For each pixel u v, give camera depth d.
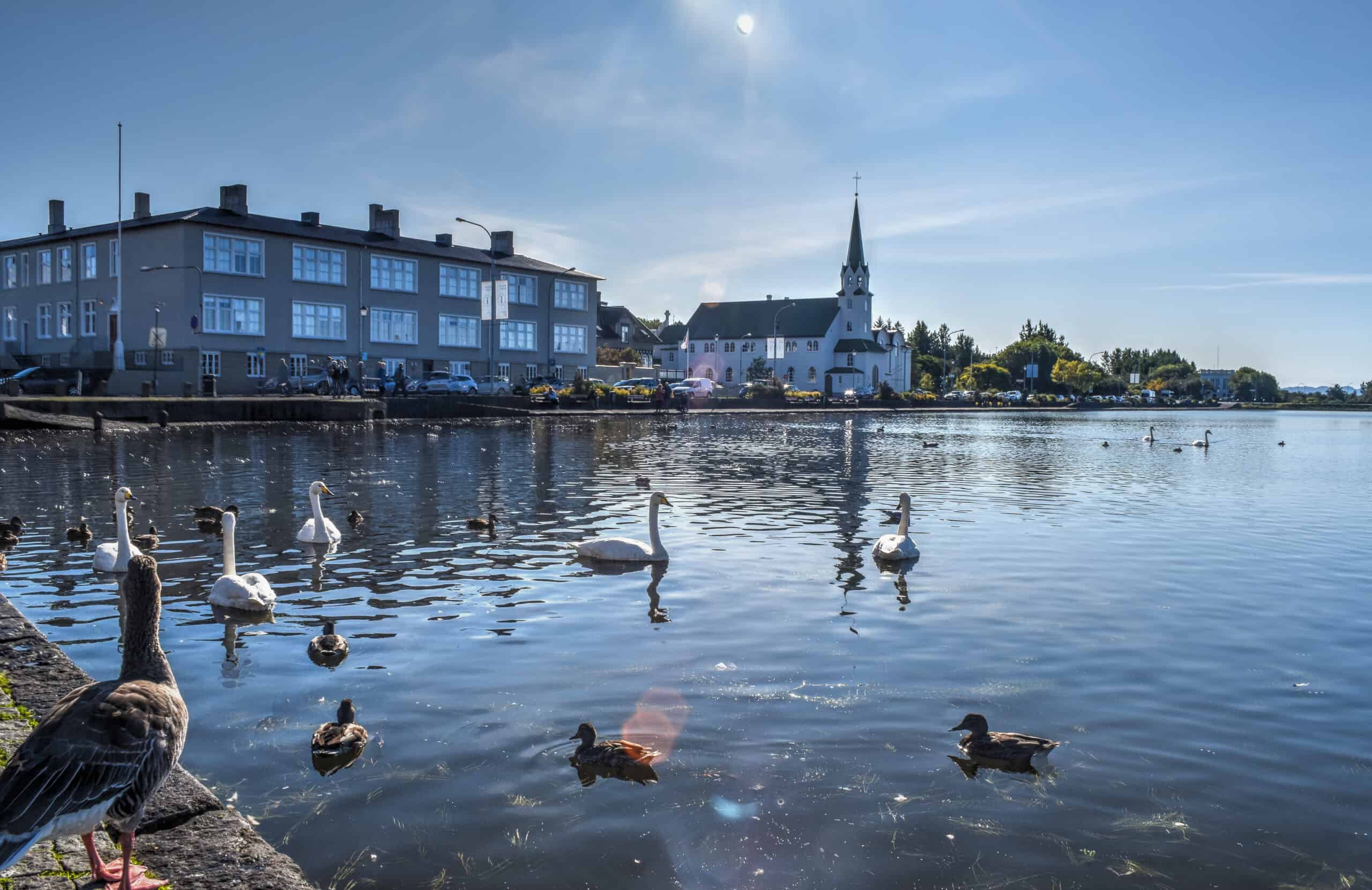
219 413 45.09
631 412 68.81
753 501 22.75
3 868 3.93
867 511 21.19
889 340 146.00
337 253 66.94
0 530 16.38
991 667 9.78
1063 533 18.52
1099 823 6.51
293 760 7.30
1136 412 121.75
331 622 10.71
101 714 4.36
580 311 87.06
